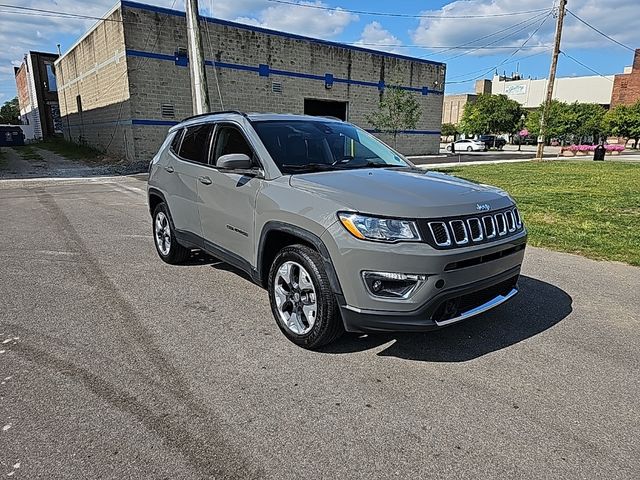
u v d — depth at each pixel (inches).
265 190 144.1
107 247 253.4
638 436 96.4
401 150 1314.0
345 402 108.1
